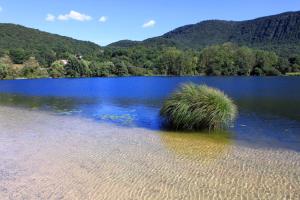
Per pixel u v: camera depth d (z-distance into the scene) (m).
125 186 12.18
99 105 37.53
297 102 38.59
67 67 148.38
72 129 22.91
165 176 13.16
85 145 18.23
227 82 88.94
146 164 14.72
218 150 17.09
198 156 15.95
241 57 142.88
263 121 25.62
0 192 11.78
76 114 30.33
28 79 137.12
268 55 143.75
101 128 23.23
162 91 58.72
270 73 137.88
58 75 147.38
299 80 98.06
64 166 14.55
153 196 11.29
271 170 13.81
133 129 22.77
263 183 12.33
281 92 53.59
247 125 23.89
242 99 42.88
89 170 13.98
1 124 24.95
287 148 17.59
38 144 18.50
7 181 12.80
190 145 18.14
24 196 11.44
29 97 50.62
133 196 11.31
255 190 11.68
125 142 18.92
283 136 20.45
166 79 115.44
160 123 24.61
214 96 21.94
